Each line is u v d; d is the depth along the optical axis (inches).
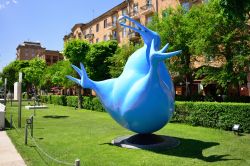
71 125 618.2
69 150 362.9
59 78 1280.8
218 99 794.2
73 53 1095.6
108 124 633.0
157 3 1286.9
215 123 541.6
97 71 1140.5
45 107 1195.3
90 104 1119.0
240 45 588.1
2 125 545.3
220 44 610.2
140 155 329.7
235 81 602.2
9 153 347.9
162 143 376.8
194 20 647.1
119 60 957.2
